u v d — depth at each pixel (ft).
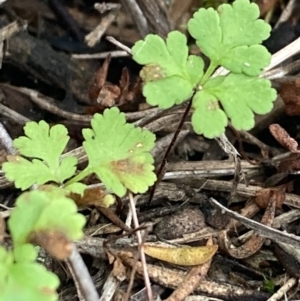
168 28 0.54
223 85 0.33
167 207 0.42
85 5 0.59
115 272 0.37
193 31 0.35
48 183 0.39
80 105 0.52
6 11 0.53
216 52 0.34
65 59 0.54
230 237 0.41
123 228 0.39
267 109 0.33
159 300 0.37
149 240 0.40
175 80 0.33
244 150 0.48
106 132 0.36
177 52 0.34
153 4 0.52
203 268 0.37
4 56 0.52
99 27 0.56
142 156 0.35
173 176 0.44
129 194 0.37
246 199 0.43
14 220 0.27
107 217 0.39
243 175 0.44
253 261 0.40
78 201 0.34
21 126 0.49
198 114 0.33
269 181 0.43
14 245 0.27
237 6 0.35
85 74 0.54
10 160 0.34
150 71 0.33
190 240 0.40
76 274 0.32
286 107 0.45
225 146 0.42
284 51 0.47
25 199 0.27
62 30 0.57
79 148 0.43
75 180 0.35
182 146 0.47
